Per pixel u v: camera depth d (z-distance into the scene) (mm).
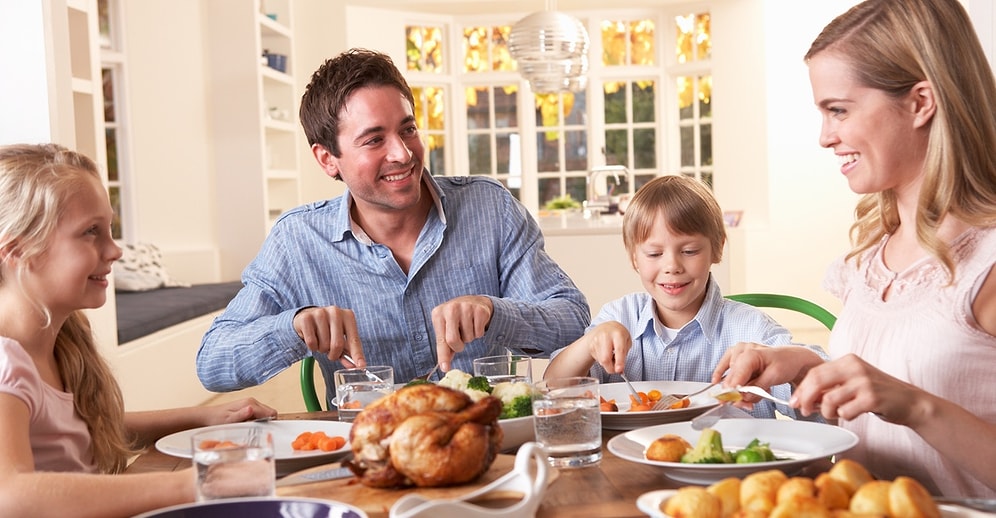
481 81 8484
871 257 1578
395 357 2182
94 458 1654
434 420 1136
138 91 6711
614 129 8516
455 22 8430
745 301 2391
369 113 2006
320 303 2182
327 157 2148
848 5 7762
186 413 1766
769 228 7898
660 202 2045
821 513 834
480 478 1178
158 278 6395
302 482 1219
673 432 1410
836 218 7895
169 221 6930
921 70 1370
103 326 4211
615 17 8398
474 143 8602
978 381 1380
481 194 2260
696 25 8234
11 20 3230
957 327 1381
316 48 7863
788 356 1444
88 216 1509
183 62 6922
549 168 8594
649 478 1236
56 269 1491
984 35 2457
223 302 6227
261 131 7094
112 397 1695
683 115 8406
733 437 1392
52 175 1488
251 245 7152
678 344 2098
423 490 1145
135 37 6656
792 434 1372
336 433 1539
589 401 1309
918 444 1437
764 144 7875
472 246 2213
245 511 986
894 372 1443
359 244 2150
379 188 2051
